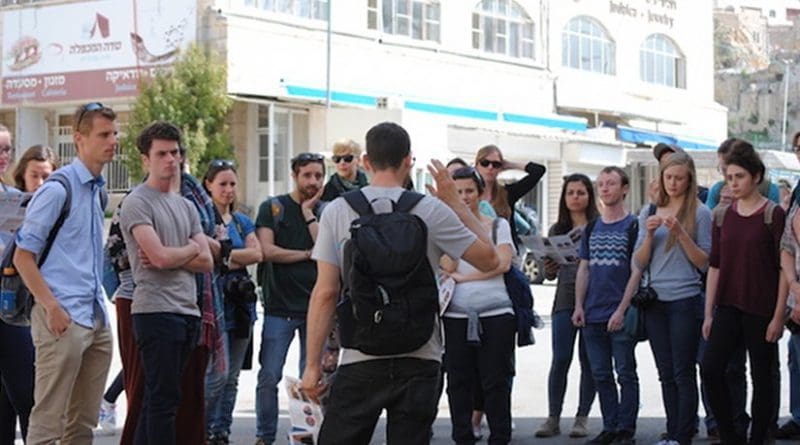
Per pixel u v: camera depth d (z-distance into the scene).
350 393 6.31
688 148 53.22
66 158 39.41
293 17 36.97
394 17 40.78
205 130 34.59
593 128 48.53
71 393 7.91
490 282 9.23
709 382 9.37
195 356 8.34
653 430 11.12
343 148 10.61
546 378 14.66
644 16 52.19
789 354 10.66
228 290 9.81
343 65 38.53
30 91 38.69
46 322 7.61
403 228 6.12
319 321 6.42
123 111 37.66
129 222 7.78
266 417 10.03
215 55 34.91
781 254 9.02
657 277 9.67
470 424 9.30
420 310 6.12
